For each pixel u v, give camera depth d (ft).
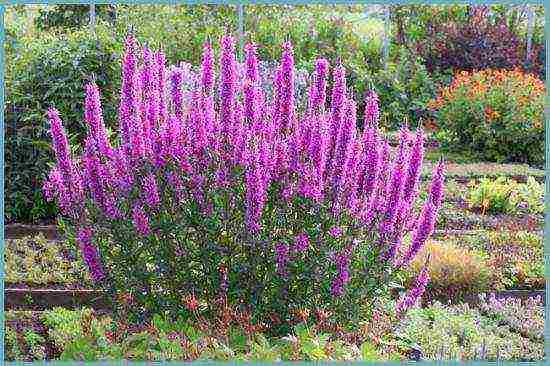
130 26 18.26
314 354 15.92
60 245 29.66
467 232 34.01
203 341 16.79
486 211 38.86
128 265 18.30
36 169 34.09
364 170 18.48
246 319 17.47
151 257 18.31
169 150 17.97
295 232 18.06
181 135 18.13
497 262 29.91
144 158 18.07
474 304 26.71
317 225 18.17
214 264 18.19
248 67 18.43
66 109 35.19
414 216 19.57
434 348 21.27
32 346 21.27
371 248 18.47
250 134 18.06
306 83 45.62
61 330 21.91
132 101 18.11
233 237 18.22
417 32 74.38
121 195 18.13
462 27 70.79
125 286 18.43
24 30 62.44
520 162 52.95
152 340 17.08
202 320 17.99
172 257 18.24
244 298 18.42
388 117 60.85
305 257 18.03
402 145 18.53
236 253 18.34
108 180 18.29
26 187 34.27
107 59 35.68
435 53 70.44
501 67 69.82
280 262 17.89
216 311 18.21
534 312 25.54
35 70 35.40
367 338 18.81
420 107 62.08
